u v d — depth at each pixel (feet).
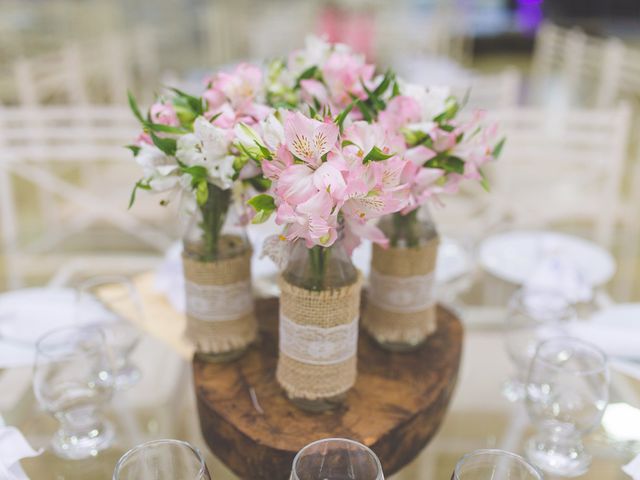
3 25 14.83
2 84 11.94
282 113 2.33
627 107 6.15
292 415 2.70
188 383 3.28
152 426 3.01
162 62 17.16
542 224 6.75
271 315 3.47
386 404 2.78
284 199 2.11
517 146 6.74
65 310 3.72
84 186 8.10
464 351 3.60
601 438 2.92
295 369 2.64
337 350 2.59
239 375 2.96
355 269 2.60
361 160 2.14
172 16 18.03
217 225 2.79
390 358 3.13
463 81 10.37
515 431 3.02
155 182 2.53
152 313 3.82
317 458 2.08
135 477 2.13
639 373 3.26
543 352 2.89
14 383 3.18
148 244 6.89
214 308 2.91
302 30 14.84
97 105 11.55
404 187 2.26
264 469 2.59
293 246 2.51
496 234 5.31
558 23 23.15
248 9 17.85
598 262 4.48
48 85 8.23
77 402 2.87
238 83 2.67
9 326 3.52
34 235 8.10
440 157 2.70
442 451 2.91
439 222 6.47
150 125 2.50
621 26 21.84
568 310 3.42
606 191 6.40
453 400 3.22
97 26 16.42
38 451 2.80
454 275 3.95
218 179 2.51
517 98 14.01
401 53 14.25
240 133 2.27
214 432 2.77
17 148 6.26
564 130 6.43
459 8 18.60
